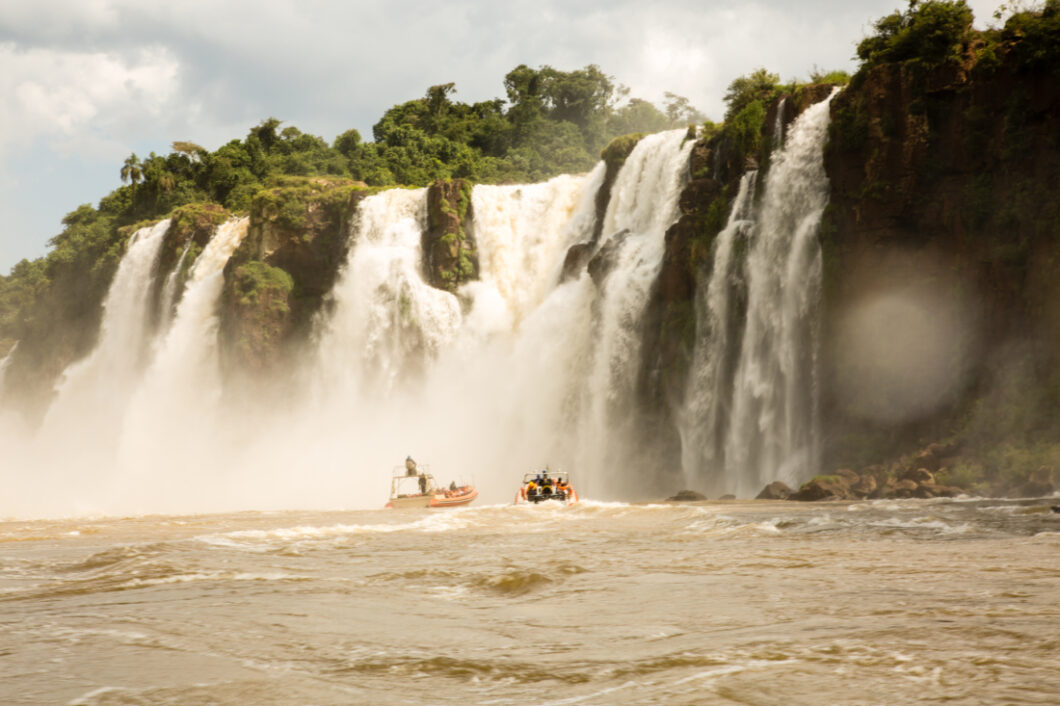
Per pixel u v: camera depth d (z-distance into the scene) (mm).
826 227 53594
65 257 131000
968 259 48094
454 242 86438
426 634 9016
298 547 19500
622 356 68312
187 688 6742
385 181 120250
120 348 109625
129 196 151375
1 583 14047
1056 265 43312
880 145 51188
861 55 55094
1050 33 45094
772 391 57219
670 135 74188
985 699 5852
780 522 23844
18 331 140250
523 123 140500
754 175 62562
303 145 148875
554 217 86750
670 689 6391
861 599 10203
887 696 6008
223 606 11078
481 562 15914
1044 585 10977
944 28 49969
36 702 6316
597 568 14492
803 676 6613
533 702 6230
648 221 73688
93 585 13547
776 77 68250
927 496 40938
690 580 12688
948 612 9086
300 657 7898
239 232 102000
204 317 98562
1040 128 45938
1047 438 41250
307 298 92062
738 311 60594
